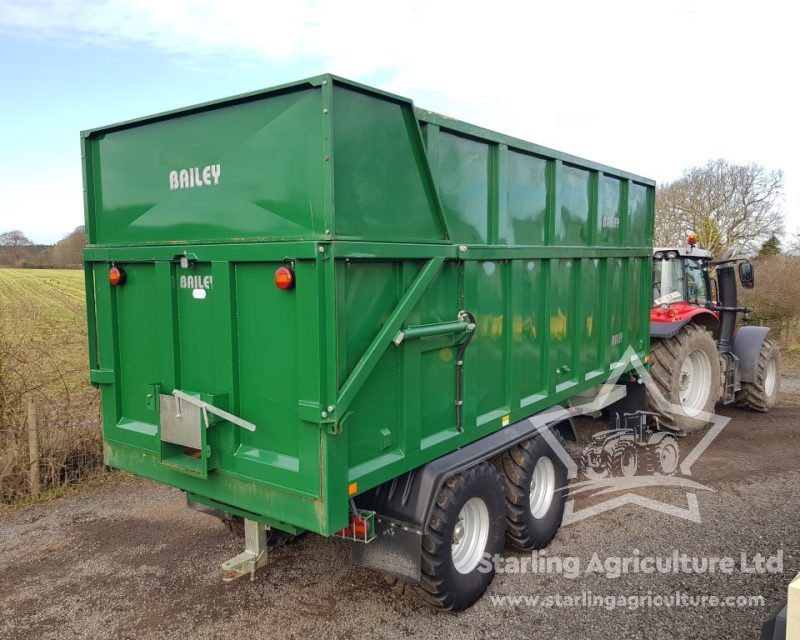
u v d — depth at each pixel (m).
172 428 3.02
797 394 9.37
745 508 4.85
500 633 3.18
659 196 21.20
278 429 2.71
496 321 3.69
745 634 3.16
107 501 5.09
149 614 3.40
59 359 5.71
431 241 3.04
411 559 3.02
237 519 3.66
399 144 2.81
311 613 3.39
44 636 3.21
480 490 3.39
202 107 2.82
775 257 15.59
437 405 3.23
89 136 3.41
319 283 2.45
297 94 2.51
